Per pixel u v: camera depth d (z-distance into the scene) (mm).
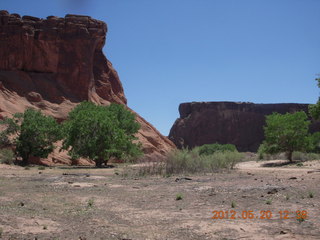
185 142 97562
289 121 34562
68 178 15961
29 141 32000
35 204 8750
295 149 34719
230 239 5465
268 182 13328
